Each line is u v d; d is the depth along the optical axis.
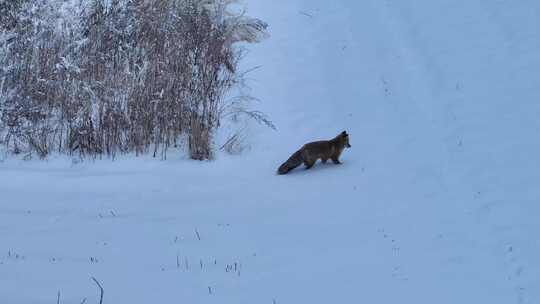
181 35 12.70
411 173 9.28
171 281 6.42
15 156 10.59
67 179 9.84
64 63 11.52
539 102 10.62
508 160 9.16
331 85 12.45
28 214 8.63
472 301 6.01
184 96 11.37
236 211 8.65
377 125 10.93
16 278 6.38
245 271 6.72
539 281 6.34
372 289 6.24
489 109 10.69
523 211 7.83
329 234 7.70
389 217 8.08
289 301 5.96
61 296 5.92
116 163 10.37
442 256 6.98
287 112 11.74
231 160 10.48
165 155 10.55
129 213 8.66
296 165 9.94
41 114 11.16
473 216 7.87
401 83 12.03
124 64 12.02
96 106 11.17
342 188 9.15
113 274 6.59
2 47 12.06
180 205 8.92
